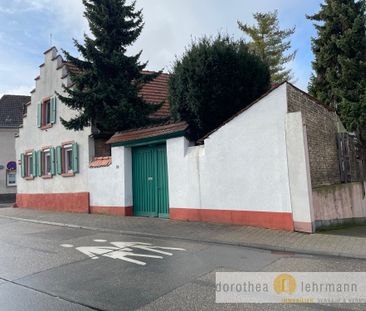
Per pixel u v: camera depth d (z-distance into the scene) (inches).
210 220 413.4
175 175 449.1
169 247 319.6
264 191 371.9
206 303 187.2
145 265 261.1
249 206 382.6
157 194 485.4
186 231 375.9
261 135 375.6
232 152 396.8
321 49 753.6
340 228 387.2
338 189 414.6
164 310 179.3
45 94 716.7
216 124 457.4
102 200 556.4
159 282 221.6
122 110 523.8
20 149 801.6
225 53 439.5
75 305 188.4
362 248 285.0
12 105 1286.9
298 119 350.9
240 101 453.4
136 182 516.4
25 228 468.4
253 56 465.1
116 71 558.6
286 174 357.1
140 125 550.6
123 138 507.8
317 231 354.3
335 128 483.8
